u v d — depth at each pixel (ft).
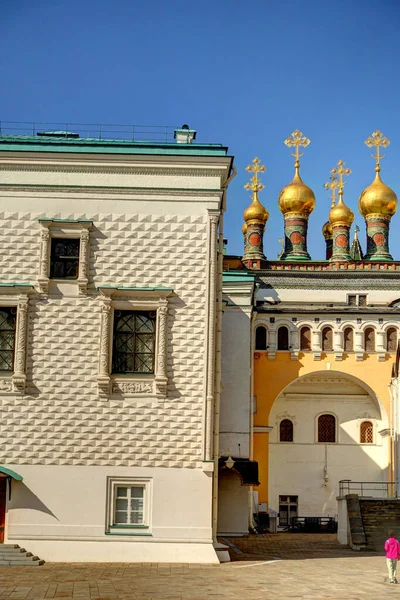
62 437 86.33
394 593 70.03
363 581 76.74
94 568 79.87
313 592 69.15
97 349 87.56
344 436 168.14
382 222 195.00
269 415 162.40
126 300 88.17
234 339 137.69
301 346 163.94
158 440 86.48
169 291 87.81
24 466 86.02
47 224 88.58
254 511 152.87
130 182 89.86
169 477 86.02
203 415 86.84
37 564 82.02
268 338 163.43
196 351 87.76
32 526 84.89
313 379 168.86
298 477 166.91
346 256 192.65
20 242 88.99
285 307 165.27
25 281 88.43
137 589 67.97
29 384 87.04
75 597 64.08
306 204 195.42
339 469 167.12
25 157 89.56
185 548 84.84
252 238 199.82
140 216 89.56
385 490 165.78
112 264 88.79
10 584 69.72
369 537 113.80
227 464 122.62
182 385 87.30
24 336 87.20
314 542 122.83
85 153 89.40
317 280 170.19
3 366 88.02
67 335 87.66
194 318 88.17
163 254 89.15
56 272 89.20
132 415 86.74
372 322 163.84
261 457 160.45
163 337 87.51
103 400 86.89
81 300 88.12
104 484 85.76
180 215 89.66
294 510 166.20
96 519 85.20
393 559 76.89
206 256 89.10
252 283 138.41
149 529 85.35
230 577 76.07
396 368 155.02
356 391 169.17
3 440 86.33
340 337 163.43
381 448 166.91
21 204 89.45
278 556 99.19
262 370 162.71
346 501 118.62
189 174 90.12
